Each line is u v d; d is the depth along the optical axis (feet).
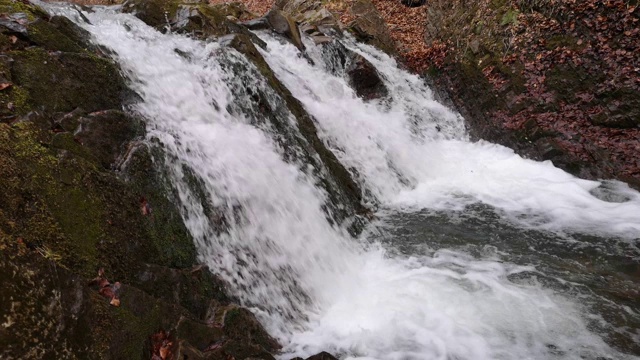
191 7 30.86
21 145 12.04
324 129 29.45
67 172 12.59
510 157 35.60
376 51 47.47
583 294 18.33
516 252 22.02
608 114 31.22
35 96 14.53
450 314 16.88
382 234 24.07
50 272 8.93
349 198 25.64
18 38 15.99
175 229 15.26
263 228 19.07
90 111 16.24
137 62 20.54
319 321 17.01
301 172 23.34
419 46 50.60
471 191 30.37
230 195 18.56
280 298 17.07
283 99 26.55
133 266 12.77
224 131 21.16
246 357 12.22
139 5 29.68
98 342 9.51
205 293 14.28
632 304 17.65
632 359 14.62
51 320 8.50
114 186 13.79
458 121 41.78
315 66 37.24
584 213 26.27
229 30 31.73
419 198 29.32
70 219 11.80
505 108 37.32
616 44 31.27
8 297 7.79
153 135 16.89
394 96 40.45
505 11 39.60
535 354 14.76
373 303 17.89
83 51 18.33
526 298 17.94
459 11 46.93
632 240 22.90
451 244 22.84
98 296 10.29
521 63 36.86
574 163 31.81
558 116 33.73
